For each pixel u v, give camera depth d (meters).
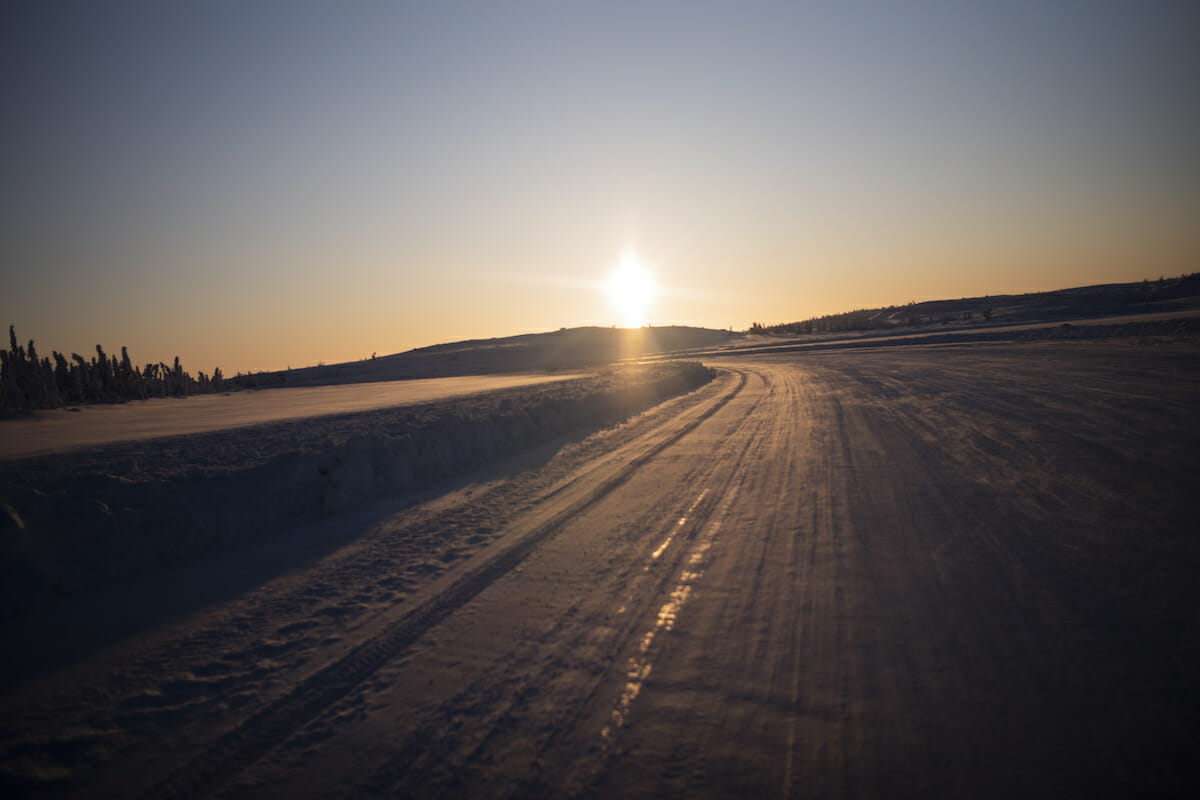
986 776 2.50
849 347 48.81
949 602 4.10
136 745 3.14
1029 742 2.69
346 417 11.52
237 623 4.54
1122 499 5.81
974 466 7.68
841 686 3.25
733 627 3.99
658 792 2.56
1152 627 3.53
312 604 4.80
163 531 5.98
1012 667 3.28
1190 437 7.91
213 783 2.82
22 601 4.78
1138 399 11.07
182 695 3.59
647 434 12.61
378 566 5.56
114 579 5.40
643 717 3.10
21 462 6.97
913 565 4.77
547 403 14.30
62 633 4.46
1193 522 5.05
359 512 7.40
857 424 11.81
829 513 6.32
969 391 14.75
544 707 3.25
